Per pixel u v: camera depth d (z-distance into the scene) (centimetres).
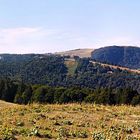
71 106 3100
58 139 1905
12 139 1862
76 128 2206
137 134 2152
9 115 2594
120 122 2478
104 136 1964
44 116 2564
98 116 2670
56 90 11125
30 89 12312
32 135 1978
